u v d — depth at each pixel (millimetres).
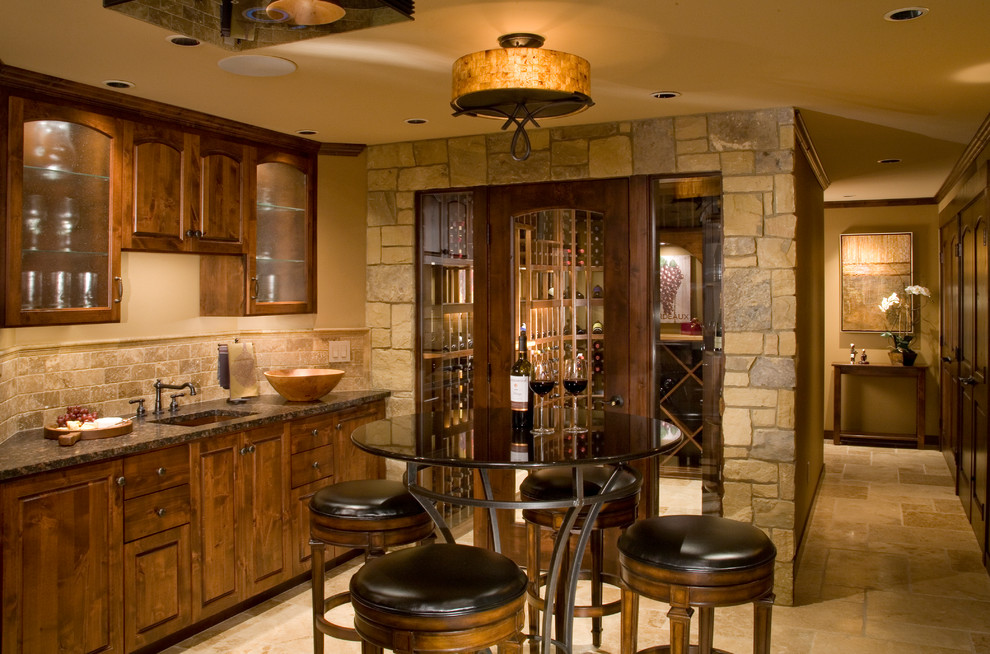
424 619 1966
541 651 2689
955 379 6281
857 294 8234
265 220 4414
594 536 3266
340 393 4656
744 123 3984
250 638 3494
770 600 2328
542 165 4391
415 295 4773
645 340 4238
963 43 2873
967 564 4562
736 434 4016
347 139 4629
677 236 4188
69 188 3373
